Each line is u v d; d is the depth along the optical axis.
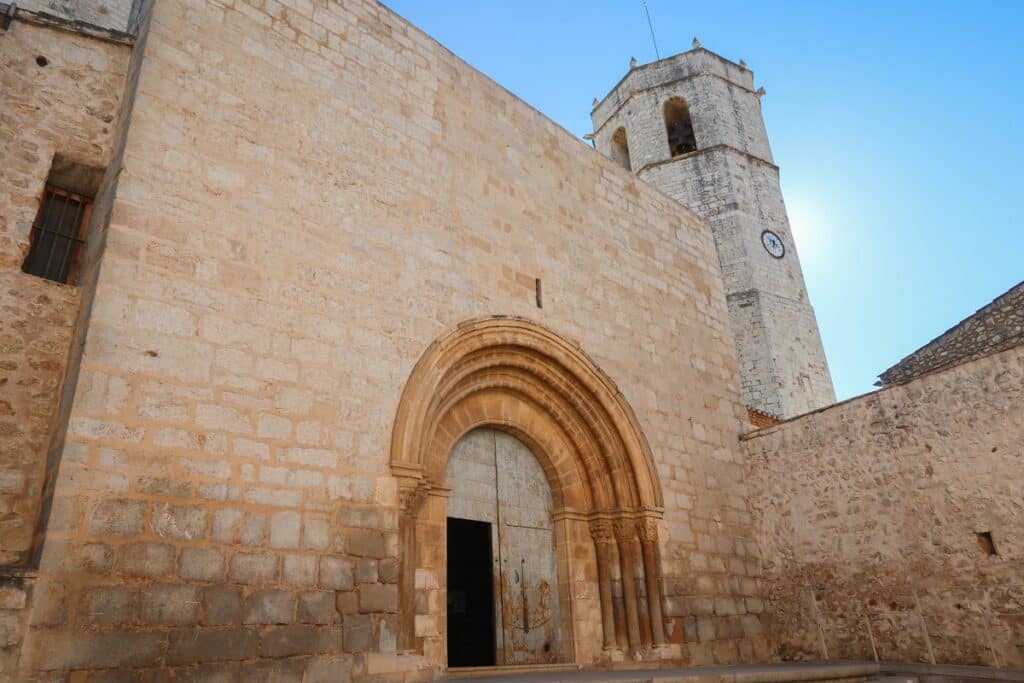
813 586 14.07
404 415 9.80
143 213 8.19
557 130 15.16
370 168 10.89
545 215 13.87
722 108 31.64
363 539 8.80
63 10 16.06
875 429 13.88
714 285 17.89
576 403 13.14
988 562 11.82
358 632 8.37
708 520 14.29
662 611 12.45
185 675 6.94
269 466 8.26
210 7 9.79
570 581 12.34
